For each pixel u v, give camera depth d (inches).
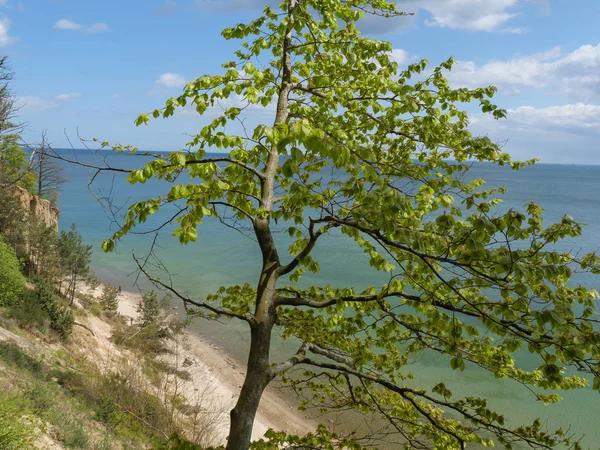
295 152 140.5
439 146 260.1
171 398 760.3
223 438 714.8
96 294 1568.7
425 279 214.5
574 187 7298.2
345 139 181.2
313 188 250.8
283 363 209.6
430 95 244.5
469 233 149.2
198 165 186.7
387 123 247.0
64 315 966.4
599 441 780.6
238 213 223.8
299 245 281.7
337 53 257.6
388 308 211.3
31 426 445.4
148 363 960.9
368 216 170.6
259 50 273.9
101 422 596.7
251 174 240.8
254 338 202.2
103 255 2349.9
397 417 261.0
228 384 1007.0
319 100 277.7
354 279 1710.1
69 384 684.1
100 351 940.6
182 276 1950.1
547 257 156.6
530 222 165.0
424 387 947.3
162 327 1108.5
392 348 282.4
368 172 179.8
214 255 2353.6
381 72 257.4
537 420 217.3
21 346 728.3
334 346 269.0
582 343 150.0
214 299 308.7
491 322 166.1
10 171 1258.0
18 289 908.0
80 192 5315.0
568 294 178.2
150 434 616.7
